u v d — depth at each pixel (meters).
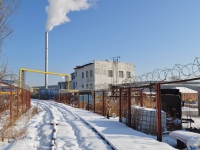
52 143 7.26
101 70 51.44
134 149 6.52
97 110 19.33
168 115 11.22
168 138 8.66
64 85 68.94
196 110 19.53
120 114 12.91
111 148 6.86
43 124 12.19
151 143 7.30
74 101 30.34
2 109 11.71
